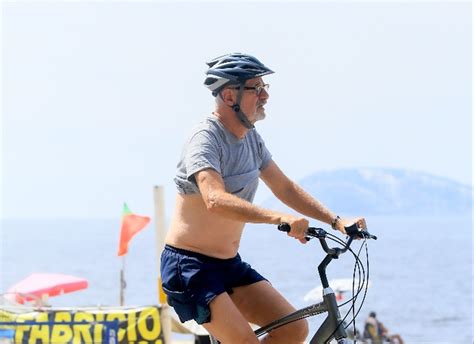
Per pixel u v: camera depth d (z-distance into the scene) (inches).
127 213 1246.3
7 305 1029.8
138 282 5905.5
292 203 570.6
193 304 544.1
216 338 551.2
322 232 492.1
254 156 563.8
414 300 3954.2
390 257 7337.6
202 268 546.0
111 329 960.3
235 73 539.5
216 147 537.0
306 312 530.6
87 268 7672.2
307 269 5378.9
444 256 7465.6
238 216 505.4
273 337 555.5
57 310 965.8
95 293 5059.1
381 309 3494.1
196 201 545.3
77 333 960.9
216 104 551.8
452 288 4662.9
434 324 3051.2
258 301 560.4
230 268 558.9
